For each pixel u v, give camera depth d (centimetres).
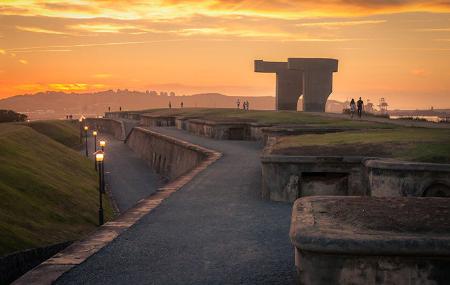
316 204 673
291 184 1362
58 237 1991
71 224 2281
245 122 3678
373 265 516
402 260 511
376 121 3334
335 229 547
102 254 812
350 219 587
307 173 1393
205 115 5469
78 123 11606
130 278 695
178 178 1741
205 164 2144
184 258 791
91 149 7238
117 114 11862
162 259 786
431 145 1470
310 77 6719
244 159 2320
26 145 3991
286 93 7406
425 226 549
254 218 1109
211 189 1507
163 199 1338
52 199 2506
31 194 2414
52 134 7512
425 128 2480
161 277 699
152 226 1018
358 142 1631
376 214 603
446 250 495
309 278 534
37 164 3275
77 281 682
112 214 2830
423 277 510
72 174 3706
